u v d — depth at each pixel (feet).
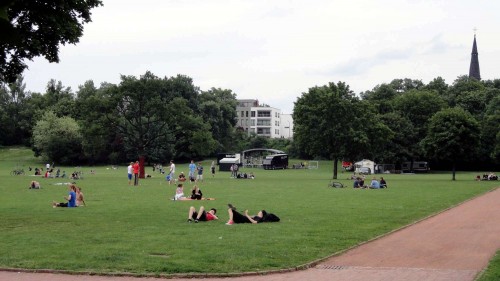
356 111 253.85
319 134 250.16
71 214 87.86
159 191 147.84
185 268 44.73
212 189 159.12
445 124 253.24
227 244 56.54
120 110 252.42
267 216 78.02
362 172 340.80
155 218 82.38
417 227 74.13
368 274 43.88
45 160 435.12
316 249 54.34
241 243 57.31
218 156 416.87
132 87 242.78
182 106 254.88
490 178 247.29
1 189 153.38
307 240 60.13
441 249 56.29
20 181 200.44
